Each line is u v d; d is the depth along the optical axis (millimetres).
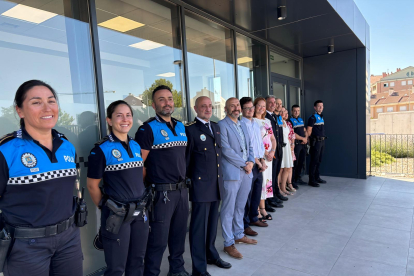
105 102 2455
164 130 2107
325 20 4086
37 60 1996
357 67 5941
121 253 1755
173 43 3207
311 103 6574
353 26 4727
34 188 1259
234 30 4195
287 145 4527
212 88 3850
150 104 2902
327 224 3469
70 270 1413
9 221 1260
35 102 1292
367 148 6137
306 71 6566
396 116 14383
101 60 2447
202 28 3689
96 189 1795
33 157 1284
